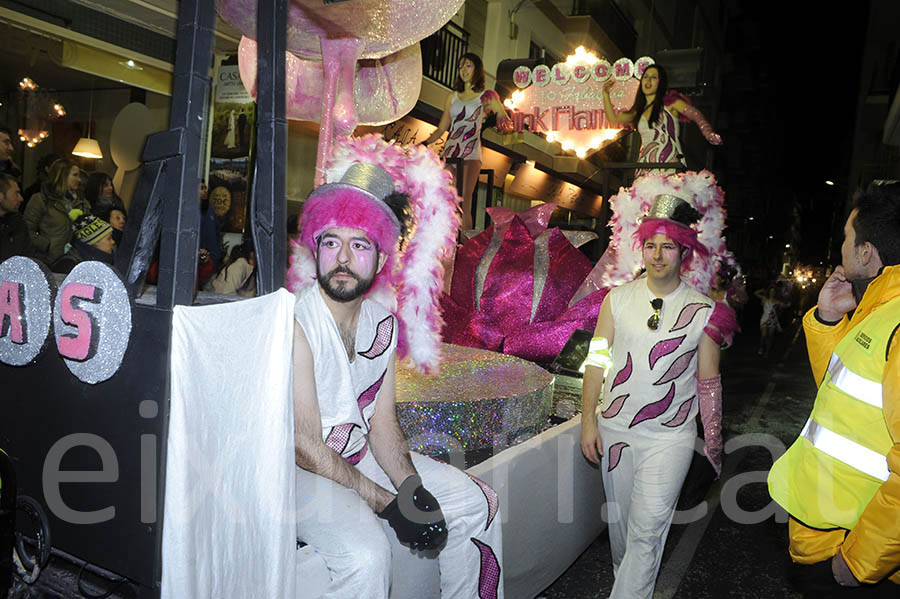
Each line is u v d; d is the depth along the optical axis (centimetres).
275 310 156
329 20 280
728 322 276
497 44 1262
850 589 178
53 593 183
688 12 2289
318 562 168
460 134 736
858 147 2173
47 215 525
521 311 459
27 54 627
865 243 189
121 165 700
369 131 881
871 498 176
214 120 734
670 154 628
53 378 169
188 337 139
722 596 329
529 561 272
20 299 174
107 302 155
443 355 366
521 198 1473
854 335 183
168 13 672
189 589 140
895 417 164
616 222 405
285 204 167
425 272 284
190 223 146
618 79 695
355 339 193
